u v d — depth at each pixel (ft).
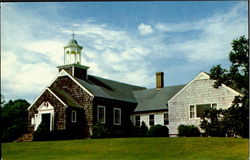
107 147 77.82
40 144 86.94
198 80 112.88
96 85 135.13
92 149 76.18
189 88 114.21
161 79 150.00
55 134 109.81
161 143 80.38
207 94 110.32
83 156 67.82
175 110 115.65
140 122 136.15
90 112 121.39
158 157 64.85
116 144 81.15
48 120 123.34
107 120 126.82
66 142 88.53
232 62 93.45
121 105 134.72
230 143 77.61
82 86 124.57
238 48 92.38
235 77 91.81
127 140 86.94
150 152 70.54
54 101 120.47
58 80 131.64
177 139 86.22
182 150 71.61
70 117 118.62
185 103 114.11
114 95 135.33
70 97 126.31
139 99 145.69
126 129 132.36
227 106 105.91
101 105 125.18
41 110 122.52
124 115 135.54
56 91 123.95
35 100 125.29
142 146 77.30
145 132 124.36
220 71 95.96
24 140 114.11
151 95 144.87
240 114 92.48
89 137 119.34
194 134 108.06
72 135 116.16
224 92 107.24
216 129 99.04
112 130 126.52
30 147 82.58
